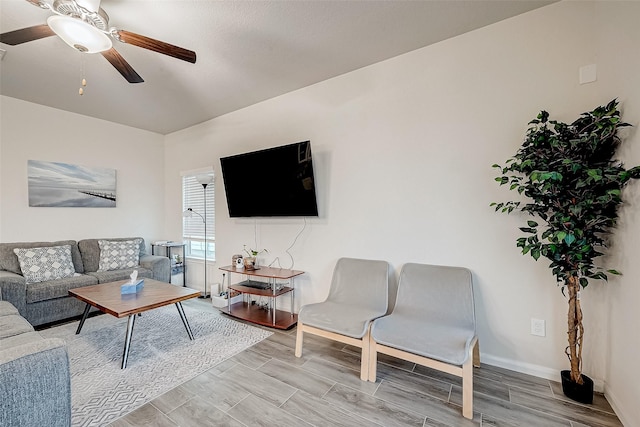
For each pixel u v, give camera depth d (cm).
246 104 361
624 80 161
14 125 337
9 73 276
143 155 457
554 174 153
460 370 168
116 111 380
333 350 248
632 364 150
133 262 387
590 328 188
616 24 167
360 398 182
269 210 329
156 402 177
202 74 283
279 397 183
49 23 160
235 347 251
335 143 295
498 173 216
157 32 217
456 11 202
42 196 356
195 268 440
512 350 212
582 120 167
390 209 263
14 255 312
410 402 178
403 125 256
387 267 255
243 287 326
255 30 217
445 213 237
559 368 198
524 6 199
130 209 442
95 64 260
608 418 162
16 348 115
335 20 207
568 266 173
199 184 441
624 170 152
